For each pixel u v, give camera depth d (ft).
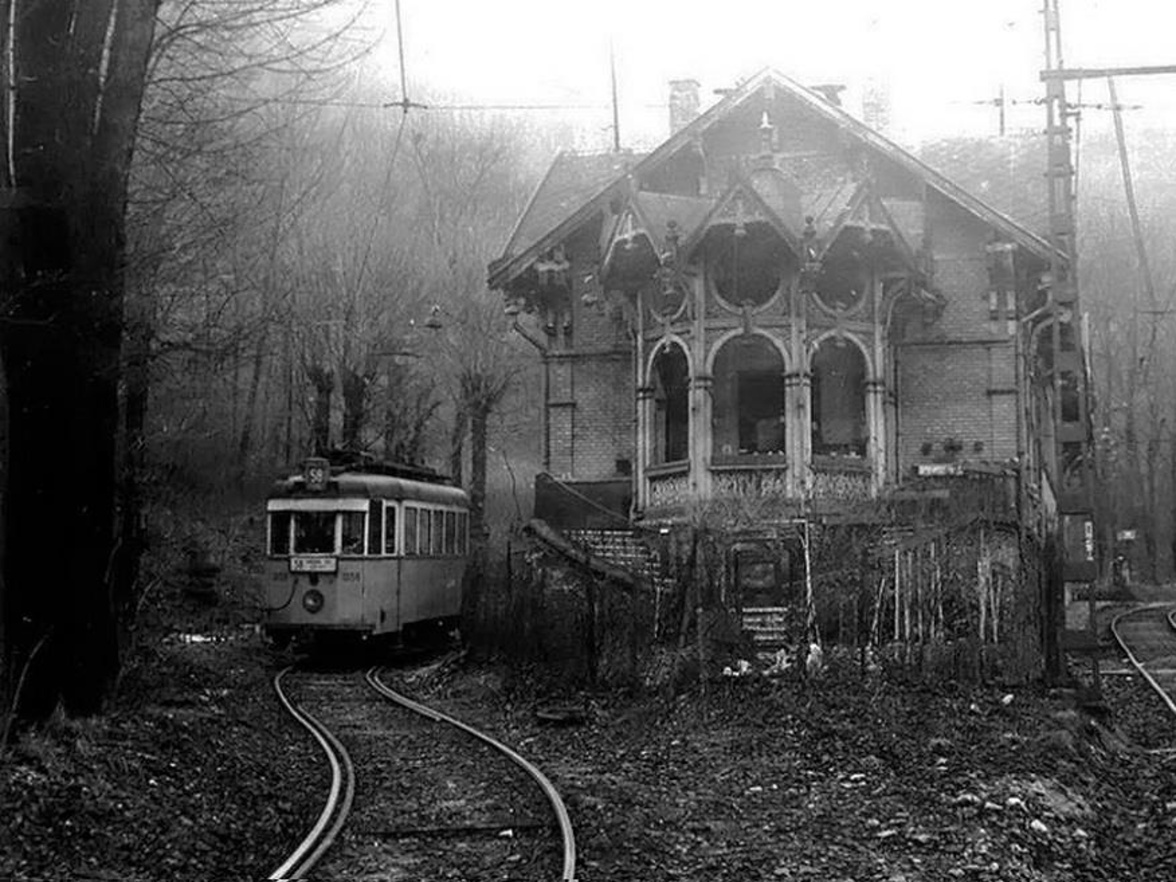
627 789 39.24
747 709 50.26
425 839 33.58
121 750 37.11
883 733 45.57
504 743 49.39
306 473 80.43
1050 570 55.36
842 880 29.86
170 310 52.80
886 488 77.36
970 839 33.24
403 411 118.93
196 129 48.24
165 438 69.00
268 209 88.69
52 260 38.78
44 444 38.75
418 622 86.58
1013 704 50.83
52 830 30.14
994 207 88.84
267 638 82.74
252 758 42.88
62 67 38.91
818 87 96.17
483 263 124.26
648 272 86.07
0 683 36.65
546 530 71.82
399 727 53.57
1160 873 32.96
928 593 55.16
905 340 89.40
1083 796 40.22
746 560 63.26
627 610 58.54
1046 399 111.55
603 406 94.53
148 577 58.03
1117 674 69.97
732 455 81.56
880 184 90.94
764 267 85.87
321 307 106.63
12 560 38.42
